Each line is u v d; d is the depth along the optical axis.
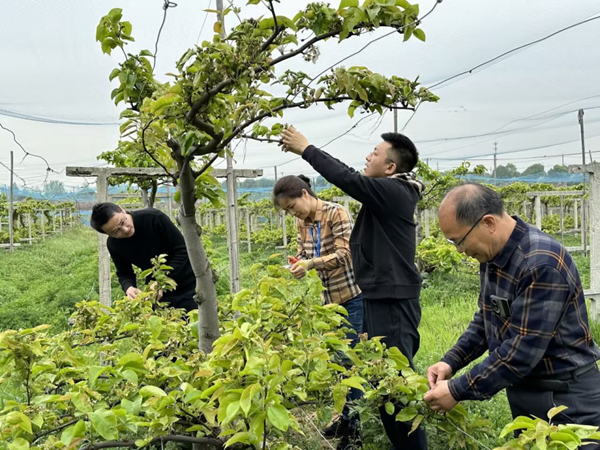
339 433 3.75
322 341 2.31
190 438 2.25
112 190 21.06
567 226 23.09
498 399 4.13
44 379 2.31
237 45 2.06
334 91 2.34
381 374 2.35
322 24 2.09
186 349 2.88
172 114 2.18
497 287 2.29
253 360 1.79
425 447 2.89
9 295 11.70
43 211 28.95
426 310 7.84
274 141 2.78
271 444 1.96
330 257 3.76
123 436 2.34
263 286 2.40
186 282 4.24
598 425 2.20
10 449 1.75
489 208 2.18
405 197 3.04
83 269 14.75
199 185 2.83
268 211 22.92
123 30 2.36
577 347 2.21
